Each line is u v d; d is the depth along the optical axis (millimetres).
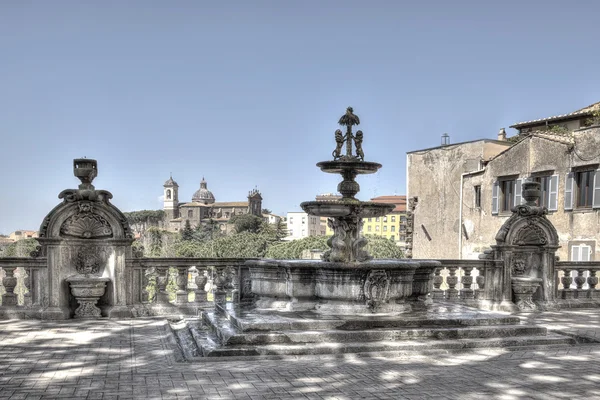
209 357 8297
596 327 11547
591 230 29500
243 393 6664
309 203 10172
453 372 7746
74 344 9352
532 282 14172
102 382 7090
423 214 42875
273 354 8492
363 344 8844
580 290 15375
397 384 7117
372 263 10203
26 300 11820
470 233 38031
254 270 11312
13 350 8867
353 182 10781
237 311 10305
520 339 9516
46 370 7656
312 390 6820
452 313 10328
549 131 36500
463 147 39656
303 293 10500
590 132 29656
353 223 10383
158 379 7238
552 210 31734
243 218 154125
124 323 11391
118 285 12102
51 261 11742
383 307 10164
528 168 33344
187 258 12906
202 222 176750
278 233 129125
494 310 14055
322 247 49562
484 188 36719
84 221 11930
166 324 11328
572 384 7211
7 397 6449
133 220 188125
